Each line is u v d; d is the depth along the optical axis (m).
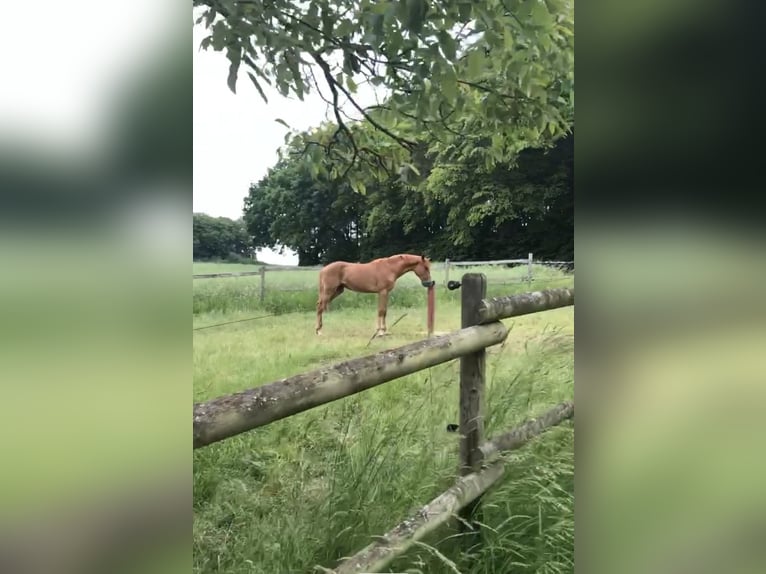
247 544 1.78
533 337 4.01
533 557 1.82
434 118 3.24
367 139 4.03
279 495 2.17
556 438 2.44
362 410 2.86
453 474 2.02
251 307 10.50
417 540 1.56
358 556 1.41
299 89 2.88
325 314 10.48
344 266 8.86
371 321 9.40
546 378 3.06
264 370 5.18
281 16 2.68
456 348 1.81
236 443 2.84
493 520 1.98
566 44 2.67
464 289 2.01
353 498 1.89
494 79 3.19
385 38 2.52
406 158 4.05
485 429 2.30
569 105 3.34
